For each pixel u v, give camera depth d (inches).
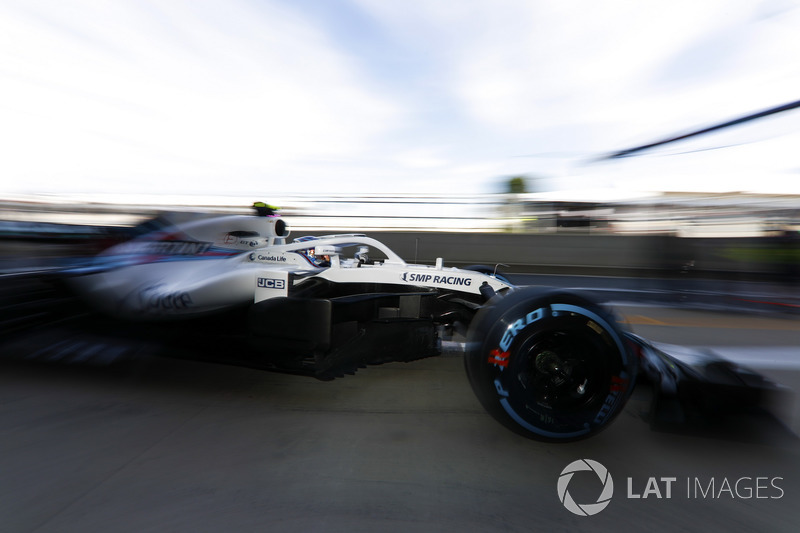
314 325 99.6
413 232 430.6
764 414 86.3
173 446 80.2
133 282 118.4
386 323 108.7
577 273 369.4
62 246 354.9
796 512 67.7
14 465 72.6
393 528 61.1
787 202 343.6
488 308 87.2
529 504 67.3
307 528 60.4
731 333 194.9
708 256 345.4
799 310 248.5
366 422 92.7
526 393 80.2
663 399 87.3
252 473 72.7
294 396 104.5
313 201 477.1
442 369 128.0
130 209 490.9
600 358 80.7
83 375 110.2
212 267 119.3
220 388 107.2
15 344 123.0
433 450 82.2
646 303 268.4
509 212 448.5
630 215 415.5
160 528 59.2
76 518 60.5
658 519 65.0
